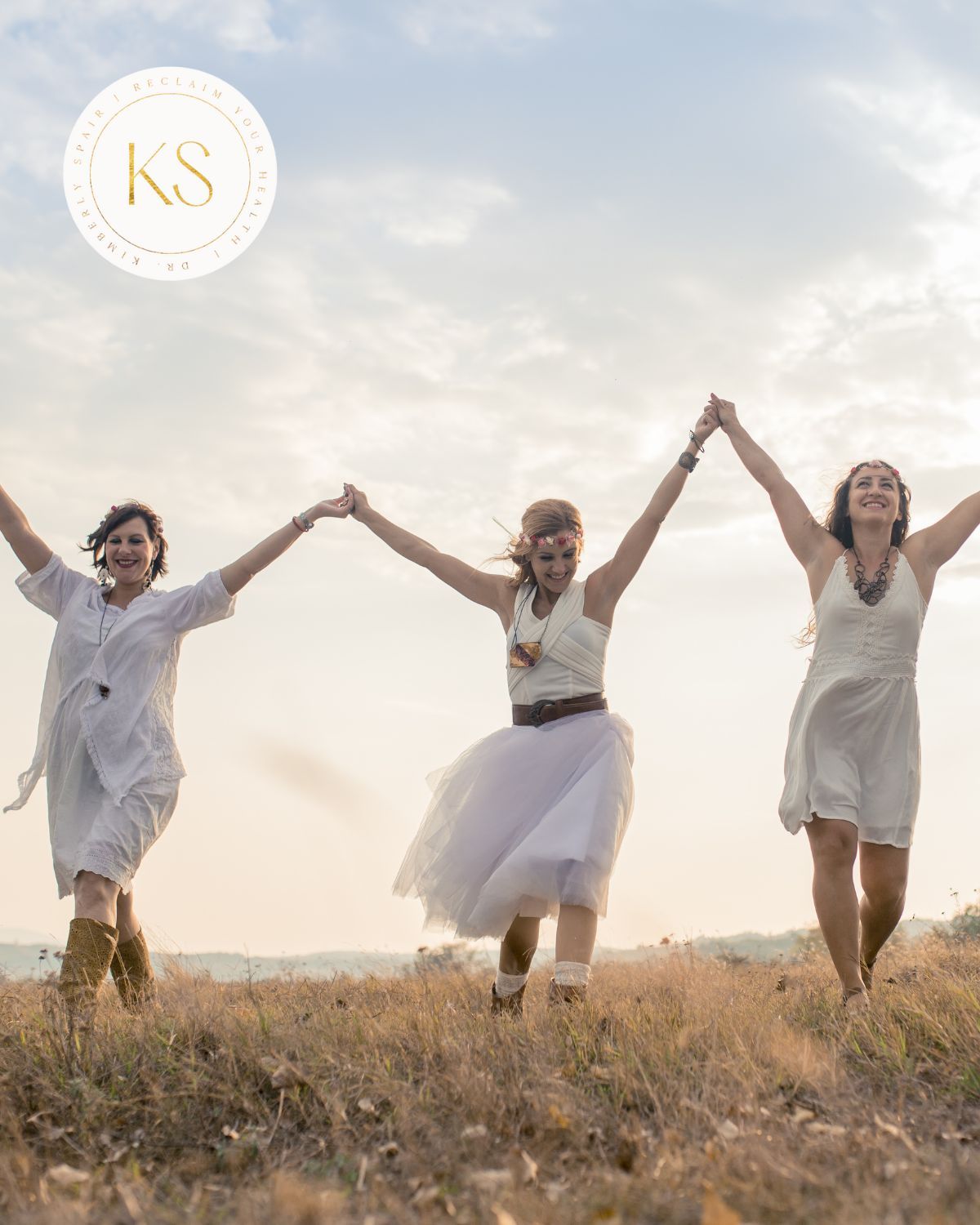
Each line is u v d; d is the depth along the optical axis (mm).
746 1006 5758
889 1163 3646
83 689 7047
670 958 8344
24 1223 3439
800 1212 3287
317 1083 4629
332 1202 3480
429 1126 4195
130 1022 5621
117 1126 4492
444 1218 3420
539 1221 3262
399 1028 5363
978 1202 3242
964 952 8711
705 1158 3707
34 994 6461
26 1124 4445
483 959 8852
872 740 6637
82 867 6598
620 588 6844
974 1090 4555
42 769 7219
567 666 6684
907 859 6734
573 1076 4676
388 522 7512
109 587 7410
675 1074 4586
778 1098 4367
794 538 7031
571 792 6461
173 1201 3658
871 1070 4863
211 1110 4574
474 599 7184
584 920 6215
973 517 6895
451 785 6852
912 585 6688
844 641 6660
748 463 7250
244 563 7383
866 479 6758
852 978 6355
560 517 6766
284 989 7539
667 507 6957
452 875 6637
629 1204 3385
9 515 7301
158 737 7105
